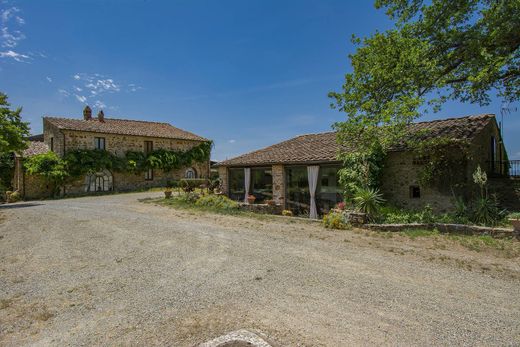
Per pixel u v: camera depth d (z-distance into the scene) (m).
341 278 4.80
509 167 13.09
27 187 21.05
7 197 19.72
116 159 24.27
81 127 23.23
